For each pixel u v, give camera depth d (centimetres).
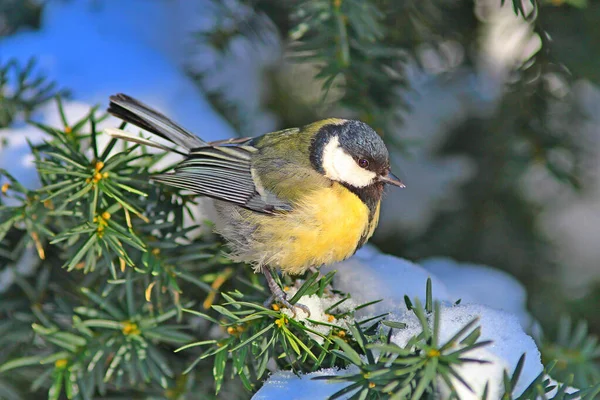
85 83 820
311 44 691
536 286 862
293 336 532
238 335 563
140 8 914
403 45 774
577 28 747
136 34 897
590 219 886
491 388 439
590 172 866
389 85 764
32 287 647
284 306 588
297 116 915
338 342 448
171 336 570
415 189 904
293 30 682
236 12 841
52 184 606
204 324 645
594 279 867
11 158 700
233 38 853
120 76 831
